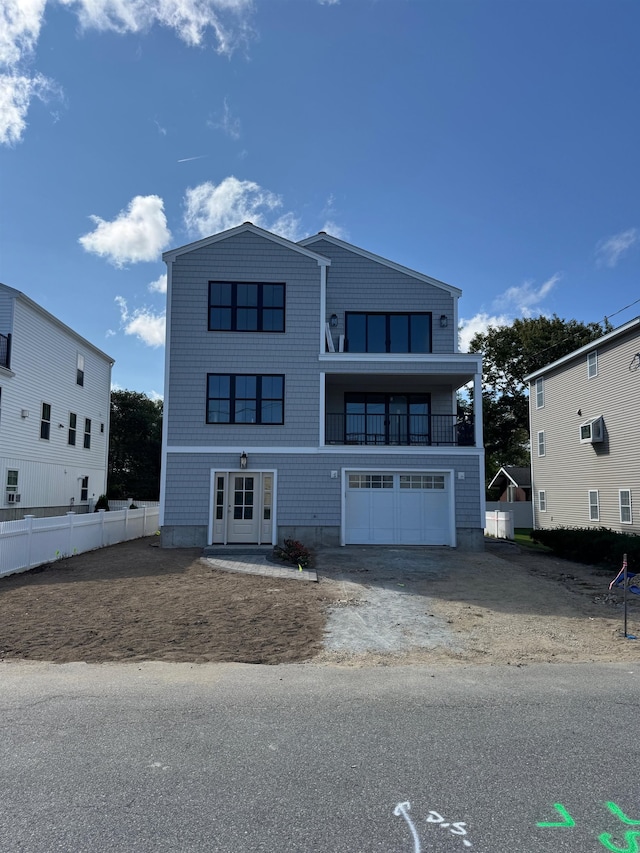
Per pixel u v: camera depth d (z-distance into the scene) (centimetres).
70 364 2284
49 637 691
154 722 434
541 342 3512
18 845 277
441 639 716
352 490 1631
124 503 2692
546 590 1058
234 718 443
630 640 720
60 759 370
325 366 1644
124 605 855
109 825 295
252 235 1675
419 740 402
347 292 1797
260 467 1605
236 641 683
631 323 1764
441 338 1786
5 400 1786
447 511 1628
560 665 609
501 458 4600
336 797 323
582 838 287
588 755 379
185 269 1650
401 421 1817
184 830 291
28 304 1916
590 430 1984
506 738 406
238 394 1625
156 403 4425
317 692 508
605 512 1956
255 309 1656
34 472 1977
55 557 1309
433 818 303
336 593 974
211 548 1489
